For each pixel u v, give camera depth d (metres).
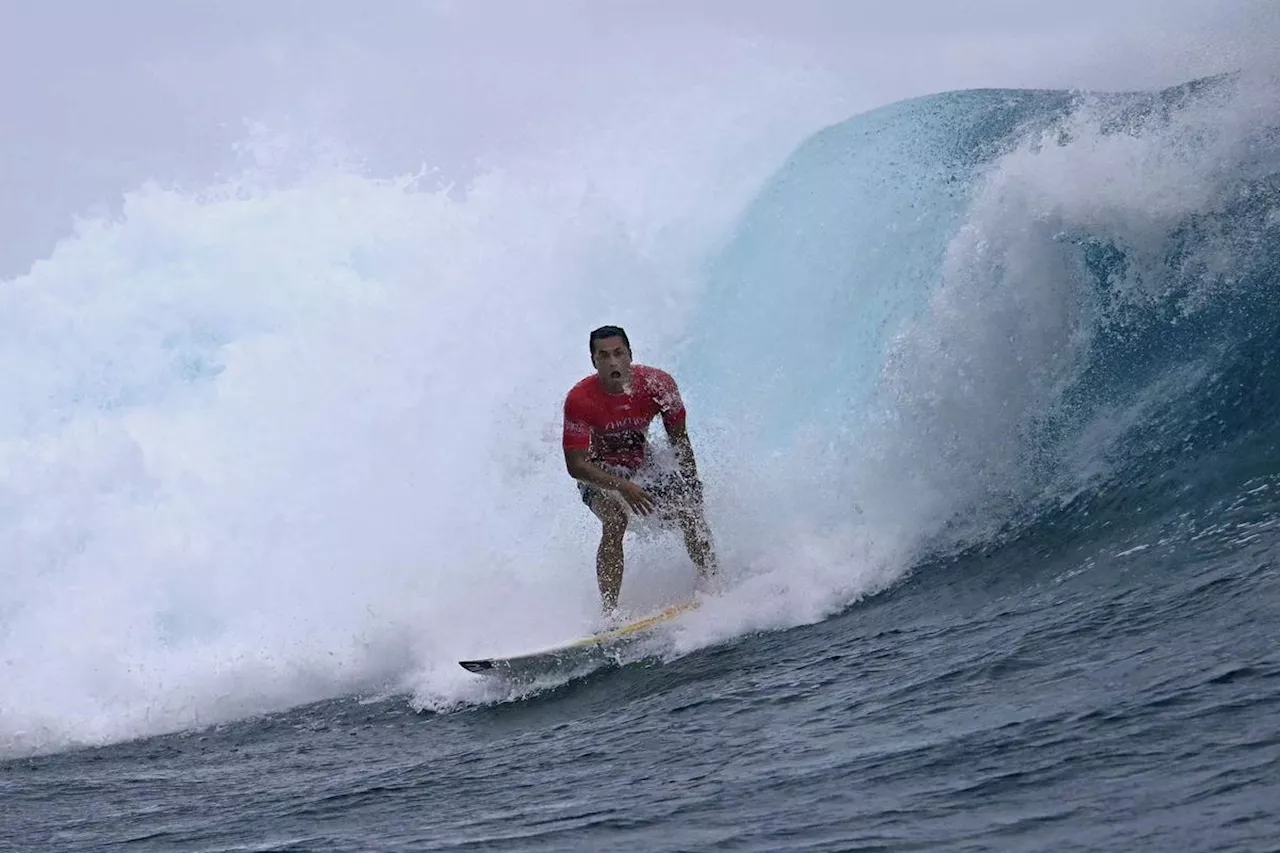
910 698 17.78
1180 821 11.88
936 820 13.17
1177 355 26.55
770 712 18.86
